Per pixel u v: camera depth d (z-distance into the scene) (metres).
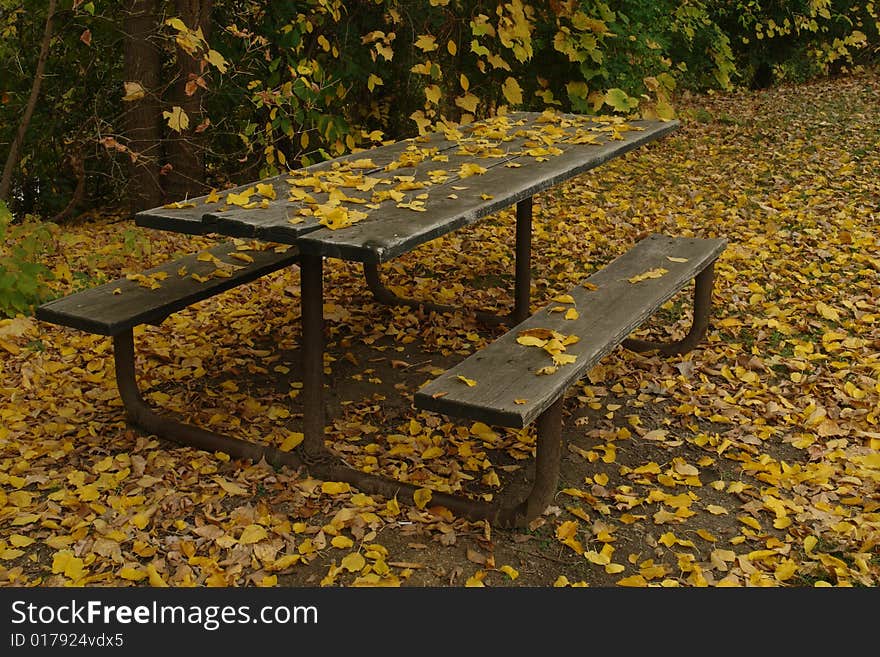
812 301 5.18
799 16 11.73
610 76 7.32
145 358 4.55
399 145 4.79
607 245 6.31
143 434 3.82
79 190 6.67
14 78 6.55
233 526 3.18
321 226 3.17
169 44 6.33
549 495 3.18
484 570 3.01
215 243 6.28
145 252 5.64
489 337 4.90
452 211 3.36
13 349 4.55
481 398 2.89
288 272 5.82
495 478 3.52
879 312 4.96
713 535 3.19
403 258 6.08
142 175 6.66
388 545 3.13
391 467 3.61
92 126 6.74
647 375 4.39
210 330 4.95
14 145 5.89
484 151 4.45
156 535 3.15
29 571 2.99
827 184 7.51
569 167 4.11
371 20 6.89
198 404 4.11
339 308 5.22
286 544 3.11
